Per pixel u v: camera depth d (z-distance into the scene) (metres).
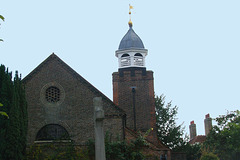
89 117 25.94
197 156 43.19
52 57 26.94
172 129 42.72
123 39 33.41
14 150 18.50
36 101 26.11
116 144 22.50
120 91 31.77
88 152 21.58
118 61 32.72
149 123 30.59
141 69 32.12
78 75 26.67
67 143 21.39
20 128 19.19
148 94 31.41
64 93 26.39
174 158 33.72
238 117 36.00
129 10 35.22
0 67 20.12
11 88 19.73
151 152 26.56
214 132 37.22
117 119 25.84
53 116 25.95
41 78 26.56
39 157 20.58
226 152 35.94
